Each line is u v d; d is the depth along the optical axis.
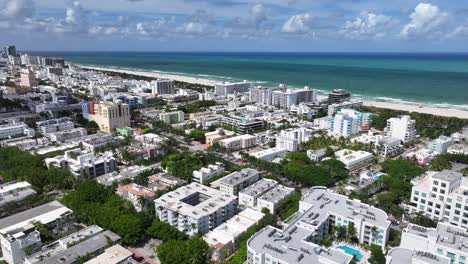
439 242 177.25
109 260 169.50
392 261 168.25
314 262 164.25
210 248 191.38
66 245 190.12
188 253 180.62
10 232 194.88
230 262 179.00
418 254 165.38
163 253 182.75
